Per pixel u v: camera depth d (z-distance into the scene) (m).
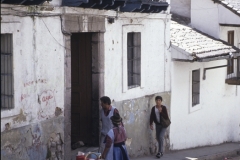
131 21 13.26
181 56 15.03
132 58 13.85
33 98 10.10
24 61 9.79
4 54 9.54
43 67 10.34
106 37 12.32
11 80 9.54
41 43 10.23
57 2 10.62
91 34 12.14
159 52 14.65
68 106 11.15
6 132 9.41
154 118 14.08
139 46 13.77
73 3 10.73
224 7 17.52
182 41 15.73
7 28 9.26
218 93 18.28
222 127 18.80
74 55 12.35
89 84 12.30
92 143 12.41
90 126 12.41
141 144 14.13
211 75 17.73
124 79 13.13
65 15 10.84
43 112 10.41
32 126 10.10
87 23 11.53
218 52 16.03
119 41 12.87
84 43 12.24
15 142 9.66
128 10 12.70
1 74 9.60
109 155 10.24
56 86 10.76
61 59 10.88
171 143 15.57
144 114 14.17
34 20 9.99
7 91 9.61
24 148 9.90
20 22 9.60
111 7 11.91
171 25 17.31
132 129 13.64
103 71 12.27
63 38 10.90
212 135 18.12
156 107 14.05
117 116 10.37
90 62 12.23
